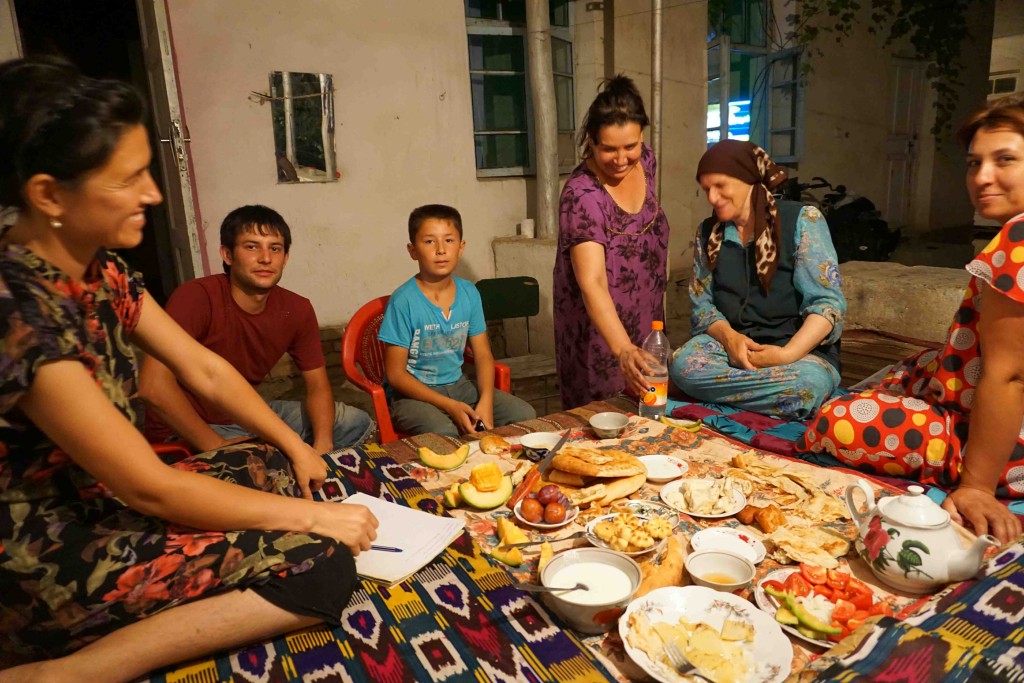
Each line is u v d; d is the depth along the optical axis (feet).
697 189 21.62
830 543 5.00
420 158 16.65
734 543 5.05
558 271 9.38
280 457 5.76
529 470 6.20
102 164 3.69
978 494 5.33
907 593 4.54
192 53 13.78
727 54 24.04
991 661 3.65
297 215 15.39
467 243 17.81
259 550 4.19
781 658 3.80
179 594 4.06
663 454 6.70
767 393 7.90
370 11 15.39
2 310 3.58
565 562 4.65
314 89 15.05
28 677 3.76
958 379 5.94
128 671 3.93
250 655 4.18
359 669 4.02
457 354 9.66
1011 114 5.38
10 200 3.80
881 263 13.83
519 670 3.94
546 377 15.38
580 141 8.88
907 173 32.55
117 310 4.75
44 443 4.06
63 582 3.98
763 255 8.11
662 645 3.93
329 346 16.20
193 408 7.96
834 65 28.19
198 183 14.25
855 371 11.78
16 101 3.54
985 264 5.07
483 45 17.76
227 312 8.23
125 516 4.48
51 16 21.26
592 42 18.69
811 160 28.68
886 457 6.17
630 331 9.37
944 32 28.66
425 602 4.56
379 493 6.07
